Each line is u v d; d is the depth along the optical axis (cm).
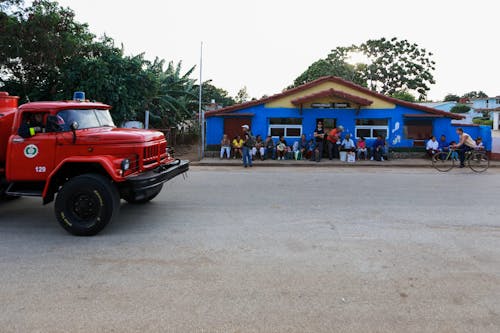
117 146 598
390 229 608
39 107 618
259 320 337
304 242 544
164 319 338
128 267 454
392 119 1819
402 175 1262
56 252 506
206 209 744
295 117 1823
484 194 902
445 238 562
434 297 379
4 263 469
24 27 1505
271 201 820
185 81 2520
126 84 1827
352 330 321
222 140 1755
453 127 1850
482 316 344
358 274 434
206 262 469
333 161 1658
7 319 339
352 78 4844
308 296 381
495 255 494
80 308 358
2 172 640
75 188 564
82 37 1780
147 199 789
